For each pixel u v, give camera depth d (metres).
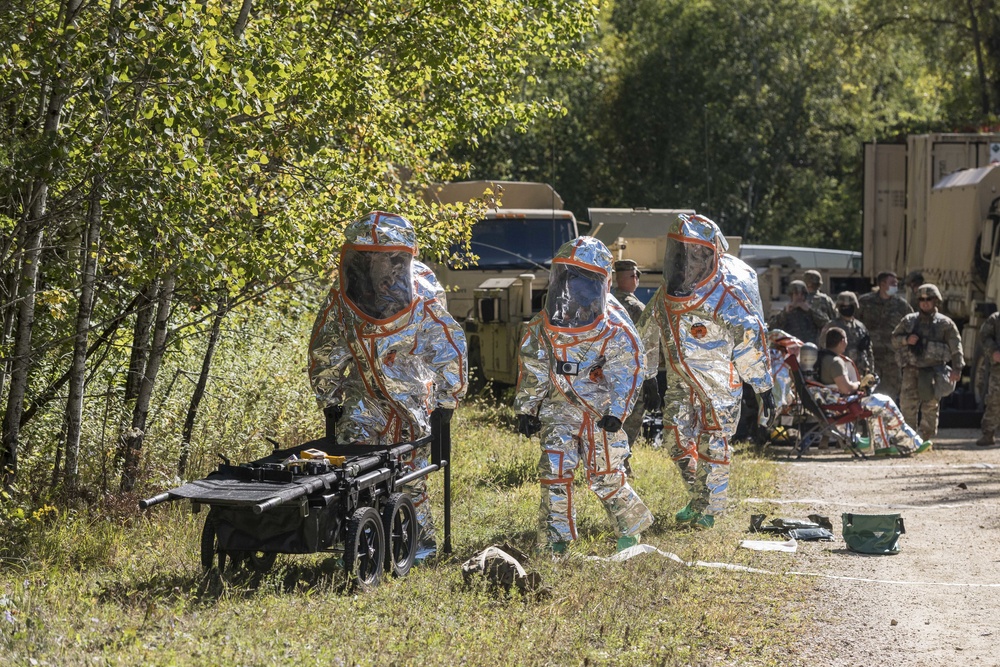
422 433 15.38
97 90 14.34
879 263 42.47
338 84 17.11
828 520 18.34
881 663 11.48
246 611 12.09
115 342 19.86
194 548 14.90
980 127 43.31
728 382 18.30
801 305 30.12
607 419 15.66
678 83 74.94
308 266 17.52
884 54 79.31
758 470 23.27
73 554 14.59
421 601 12.77
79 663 10.32
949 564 15.91
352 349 15.11
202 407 21.45
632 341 15.81
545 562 14.89
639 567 14.76
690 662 11.37
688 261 18.08
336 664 10.59
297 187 18.25
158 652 10.53
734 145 75.38
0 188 14.96
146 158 14.99
